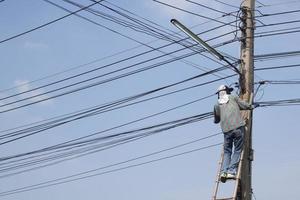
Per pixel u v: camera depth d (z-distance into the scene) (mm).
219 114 17547
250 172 17641
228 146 17141
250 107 17578
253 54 19156
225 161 16938
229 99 17406
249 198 17344
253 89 18781
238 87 18672
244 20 19297
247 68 18797
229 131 17031
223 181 16812
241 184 16875
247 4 19422
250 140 17797
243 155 17141
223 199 16469
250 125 17906
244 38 19188
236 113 17156
